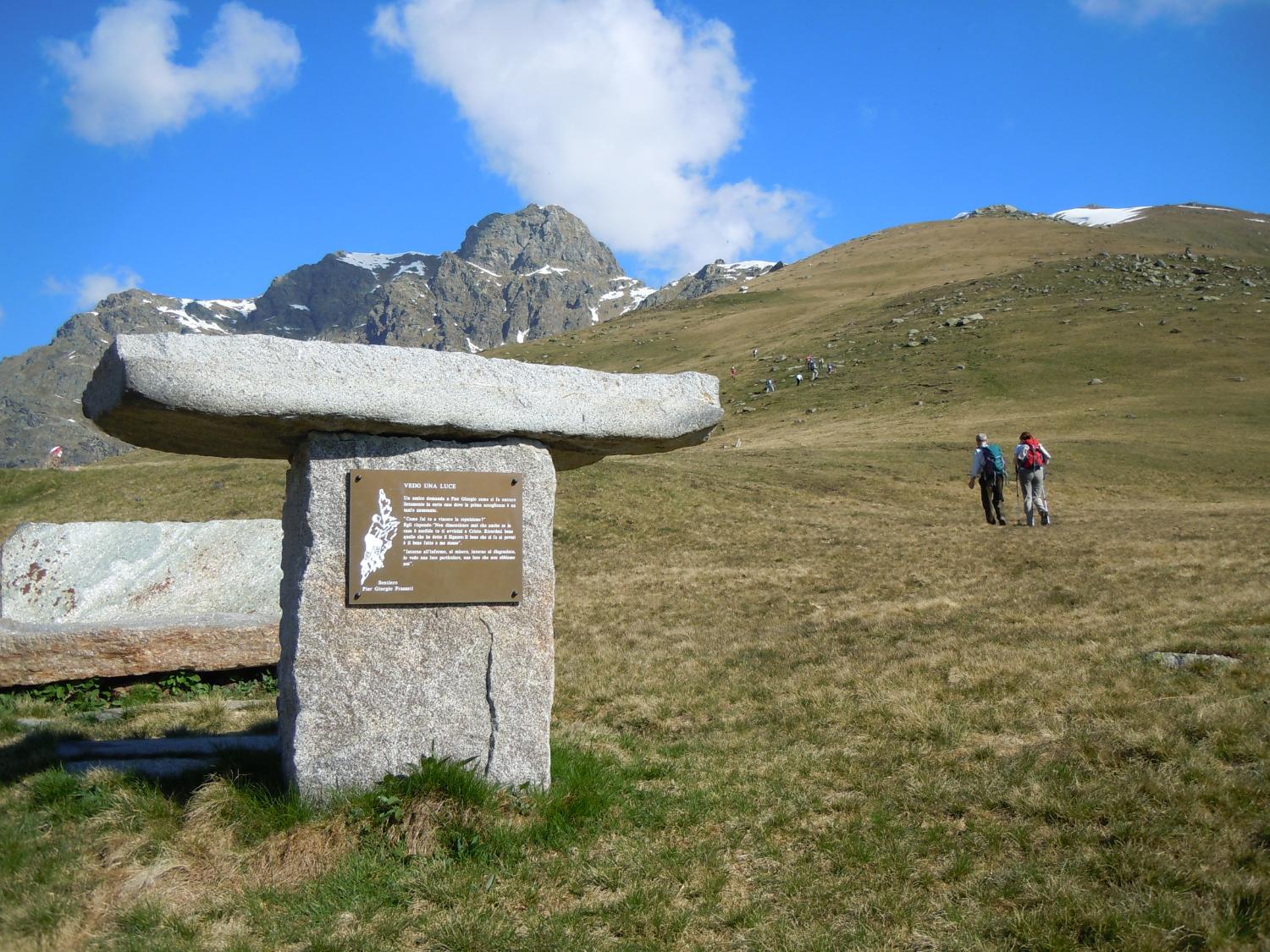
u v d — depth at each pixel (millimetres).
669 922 4793
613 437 6422
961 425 52750
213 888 5141
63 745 7516
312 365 5512
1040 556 16156
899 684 8719
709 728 8156
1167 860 5031
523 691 6188
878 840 5594
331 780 5719
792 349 91875
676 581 16516
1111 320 76688
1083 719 7207
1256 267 99812
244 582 12195
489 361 6055
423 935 4711
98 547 12008
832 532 22734
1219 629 9281
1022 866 5180
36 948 4594
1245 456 40625
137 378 5094
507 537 6195
